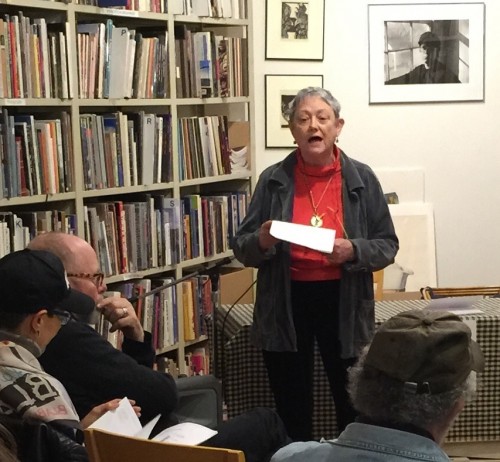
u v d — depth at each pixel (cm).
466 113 505
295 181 303
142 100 400
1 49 327
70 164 363
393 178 506
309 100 295
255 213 307
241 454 174
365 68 499
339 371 303
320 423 343
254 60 493
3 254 333
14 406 187
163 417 252
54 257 204
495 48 502
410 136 505
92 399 240
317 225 297
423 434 141
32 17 367
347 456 142
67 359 237
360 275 294
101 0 372
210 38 435
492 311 341
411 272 503
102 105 388
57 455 177
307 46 494
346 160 301
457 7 498
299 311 298
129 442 184
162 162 414
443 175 508
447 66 501
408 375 140
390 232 301
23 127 341
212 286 444
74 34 361
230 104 489
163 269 416
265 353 306
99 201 407
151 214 408
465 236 512
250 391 337
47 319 200
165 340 419
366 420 145
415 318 147
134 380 242
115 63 383
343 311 292
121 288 397
